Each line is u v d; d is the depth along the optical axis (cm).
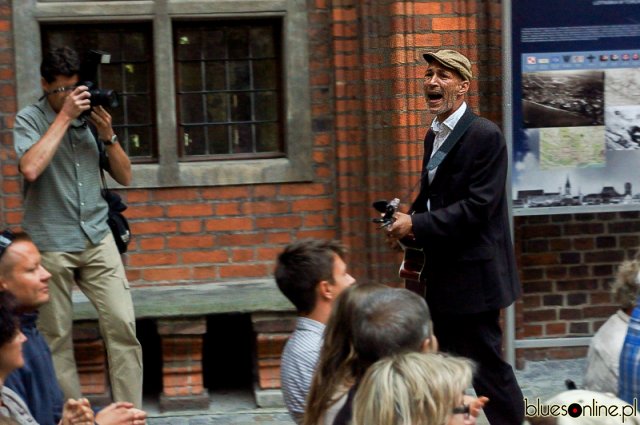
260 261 735
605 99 700
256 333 687
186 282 730
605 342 415
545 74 696
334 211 736
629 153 703
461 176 555
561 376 744
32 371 447
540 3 692
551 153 701
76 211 611
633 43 697
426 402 290
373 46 703
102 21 712
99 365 683
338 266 418
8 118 705
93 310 680
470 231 557
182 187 726
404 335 330
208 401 692
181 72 733
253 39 738
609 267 775
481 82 718
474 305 559
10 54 705
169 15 716
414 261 573
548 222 767
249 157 740
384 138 706
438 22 688
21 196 708
